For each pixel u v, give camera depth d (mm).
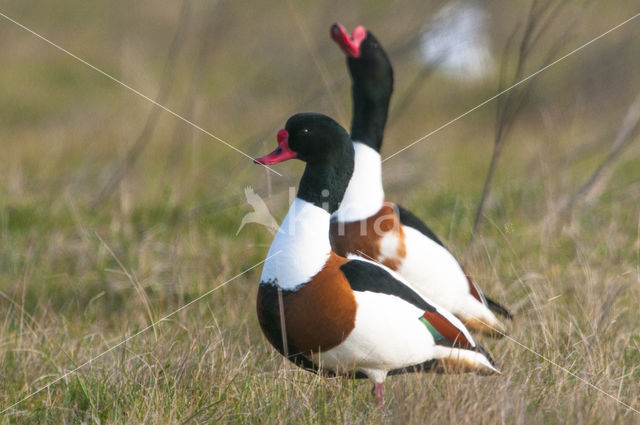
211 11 16516
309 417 6164
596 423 5953
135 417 6180
